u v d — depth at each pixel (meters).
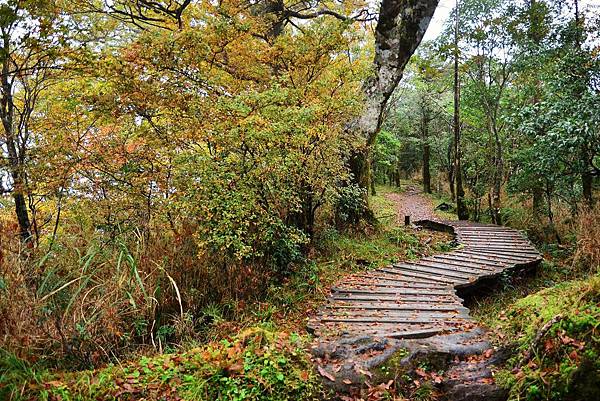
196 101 7.36
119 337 5.42
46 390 3.85
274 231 7.75
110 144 7.78
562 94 11.40
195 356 4.52
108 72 7.22
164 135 7.71
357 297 7.31
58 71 7.11
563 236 12.16
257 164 7.27
